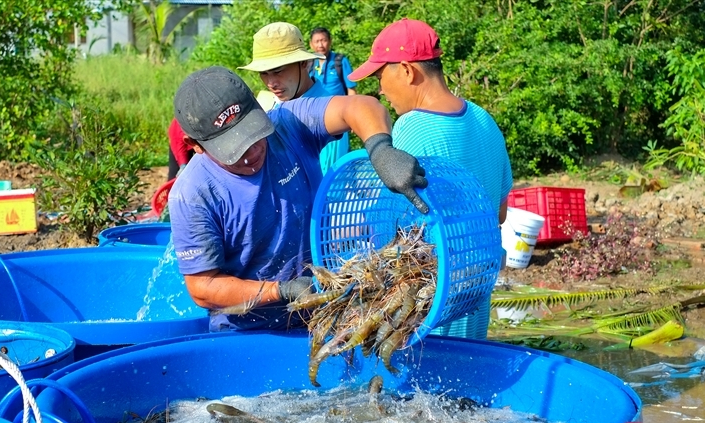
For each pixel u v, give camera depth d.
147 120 14.83
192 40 26.88
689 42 13.08
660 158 11.76
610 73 12.43
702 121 11.16
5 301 5.21
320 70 9.39
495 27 12.70
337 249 3.58
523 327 6.05
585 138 12.83
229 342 3.82
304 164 3.57
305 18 13.45
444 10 12.90
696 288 6.88
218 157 3.19
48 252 5.42
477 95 12.08
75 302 5.47
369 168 3.55
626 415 2.97
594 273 7.40
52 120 12.84
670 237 8.86
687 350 5.56
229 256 3.54
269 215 3.45
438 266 3.05
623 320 6.04
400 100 3.95
